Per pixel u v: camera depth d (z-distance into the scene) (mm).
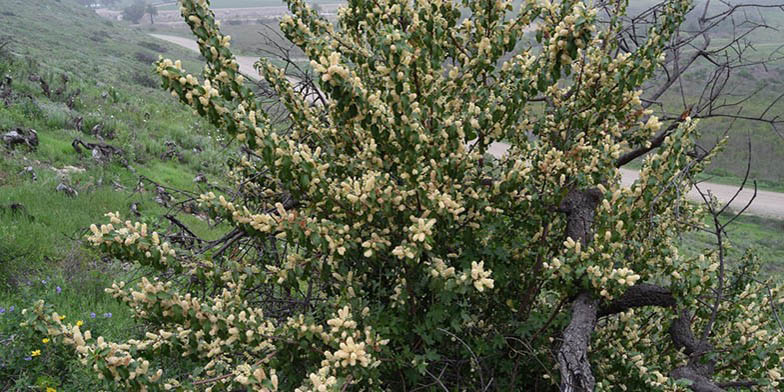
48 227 8258
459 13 3752
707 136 28469
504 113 3209
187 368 4551
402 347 3373
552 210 3656
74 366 4449
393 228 3197
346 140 3586
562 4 3332
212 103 2695
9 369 4613
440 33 3256
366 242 3020
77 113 16203
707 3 4406
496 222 3475
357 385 3090
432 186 3061
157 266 3000
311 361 3109
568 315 3402
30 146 11867
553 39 3039
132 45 66062
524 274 3861
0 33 45000
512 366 3594
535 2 3439
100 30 75062
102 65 42656
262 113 3254
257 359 3201
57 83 19891
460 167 3180
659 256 3490
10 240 7281
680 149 2973
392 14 3590
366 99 2883
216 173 14602
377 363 2830
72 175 11133
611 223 3105
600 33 3889
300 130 4145
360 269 3301
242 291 3404
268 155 2791
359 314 3242
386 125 2988
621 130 3934
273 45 4895
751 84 31203
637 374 3416
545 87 3168
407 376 3250
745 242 18016
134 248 2926
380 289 3422
